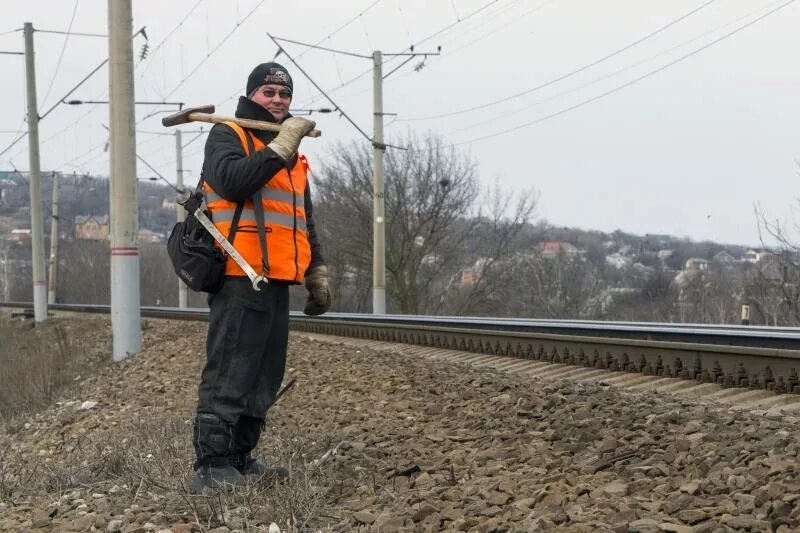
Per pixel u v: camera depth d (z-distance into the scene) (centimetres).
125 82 1675
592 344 1195
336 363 1309
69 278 8694
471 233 4922
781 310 3831
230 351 549
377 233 3253
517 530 411
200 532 472
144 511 523
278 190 548
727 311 4950
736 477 465
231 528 480
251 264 538
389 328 1944
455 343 1631
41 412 1418
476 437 680
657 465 522
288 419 864
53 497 599
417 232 4600
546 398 795
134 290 1725
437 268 4825
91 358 1891
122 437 857
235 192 524
